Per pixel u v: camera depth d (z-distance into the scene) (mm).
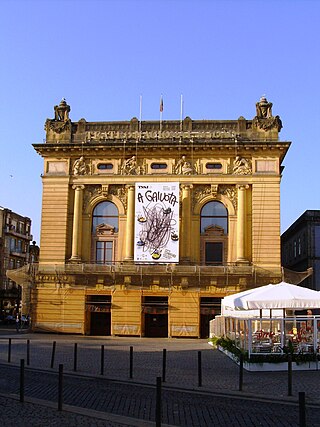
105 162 57469
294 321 26750
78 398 17938
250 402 17625
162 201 55656
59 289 55406
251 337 26078
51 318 55156
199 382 20781
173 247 54781
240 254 54375
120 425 13797
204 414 15594
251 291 31188
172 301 53938
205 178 56000
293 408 16625
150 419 14891
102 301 55000
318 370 25844
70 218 57125
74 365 25281
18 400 17016
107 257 56594
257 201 55156
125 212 56719
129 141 56625
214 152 56250
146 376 23484
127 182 56656
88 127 58281
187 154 56562
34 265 56625
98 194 57156
